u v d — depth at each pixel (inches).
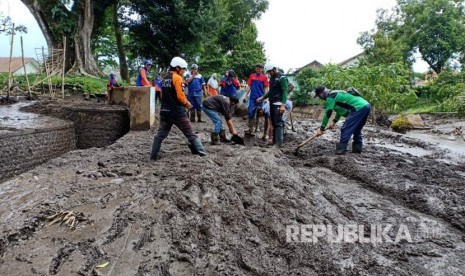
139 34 877.8
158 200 148.8
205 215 137.4
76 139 378.6
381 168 227.0
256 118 362.9
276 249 123.6
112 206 146.6
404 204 176.1
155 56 903.7
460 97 700.7
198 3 867.4
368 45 1407.5
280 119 286.2
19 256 113.7
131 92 346.6
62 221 134.8
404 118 585.6
